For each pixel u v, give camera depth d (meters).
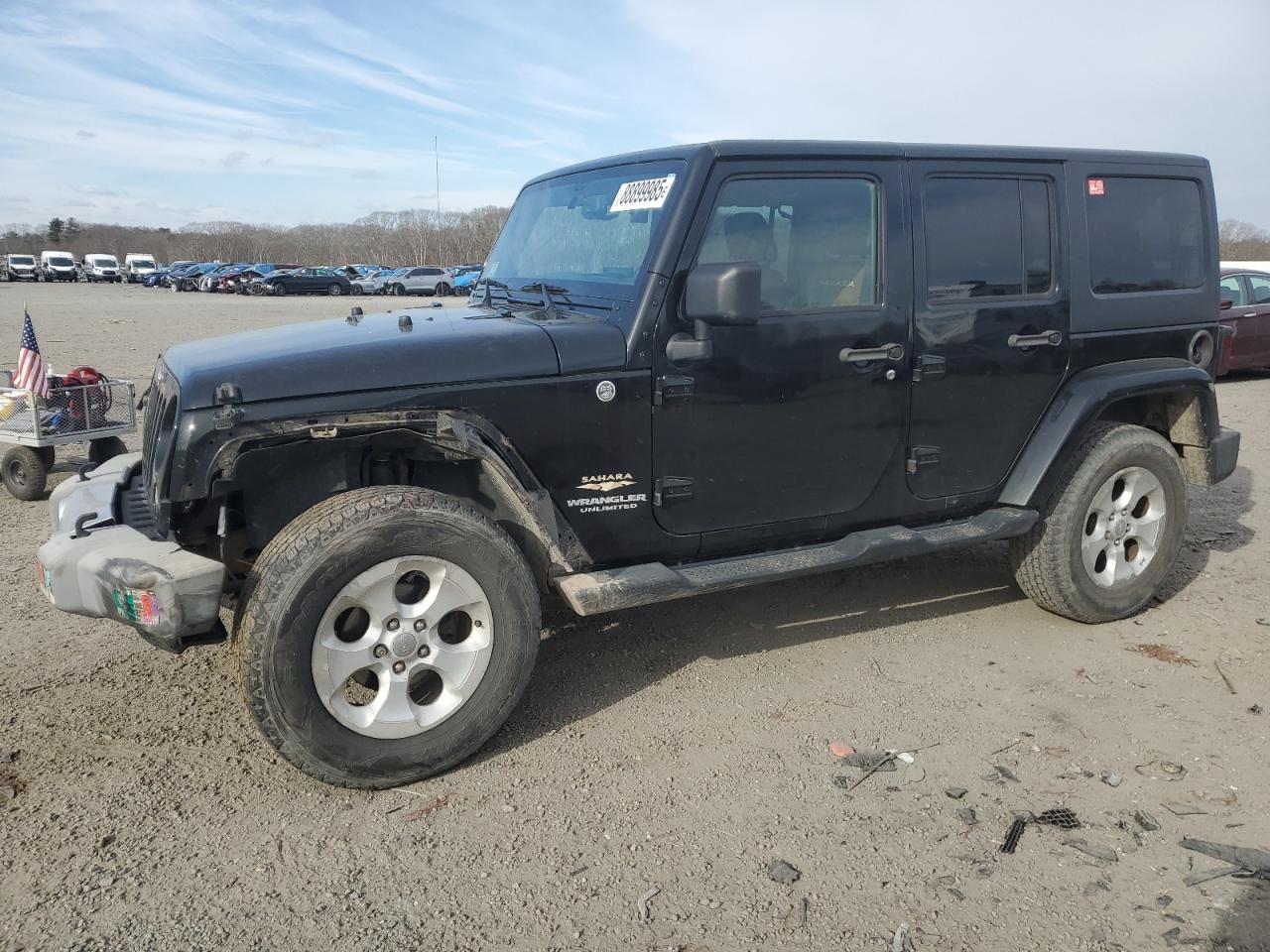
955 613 4.64
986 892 2.59
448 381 3.07
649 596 3.33
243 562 3.42
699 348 3.32
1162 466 4.43
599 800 3.04
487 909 2.53
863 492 3.85
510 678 3.17
